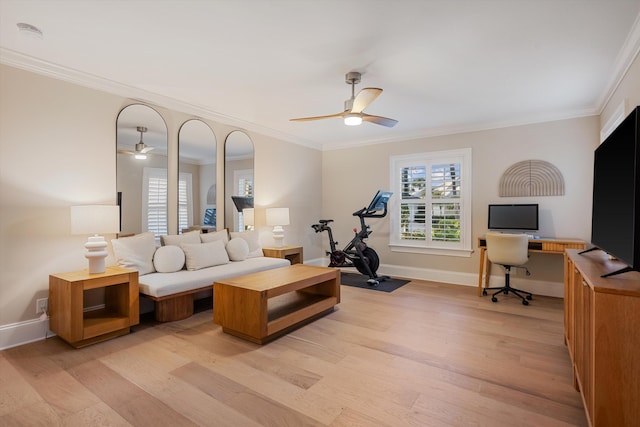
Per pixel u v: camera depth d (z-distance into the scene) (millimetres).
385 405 1824
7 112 2557
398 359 2381
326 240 6098
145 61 2709
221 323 2850
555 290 4109
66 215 2885
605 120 3553
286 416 1726
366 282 4863
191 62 2723
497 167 4488
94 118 3066
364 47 2457
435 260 4988
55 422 1684
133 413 1752
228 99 3643
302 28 2201
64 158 2871
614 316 1308
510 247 3744
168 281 3023
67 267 2887
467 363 2320
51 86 2789
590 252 2428
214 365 2281
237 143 4504
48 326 2762
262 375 2146
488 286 4531
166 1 1904
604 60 2639
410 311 3500
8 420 1702
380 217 5082
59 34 2279
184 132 3854
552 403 1841
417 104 3768
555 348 2566
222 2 1914
